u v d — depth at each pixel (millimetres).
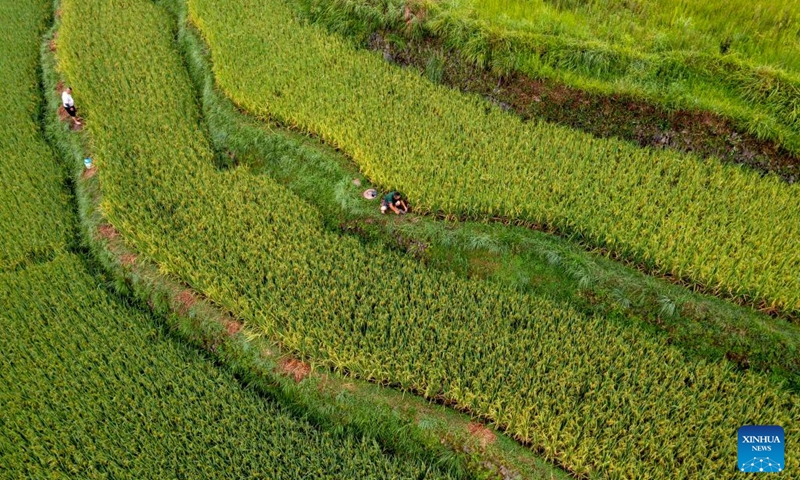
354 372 12188
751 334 11742
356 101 17531
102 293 14586
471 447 11070
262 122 17938
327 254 14141
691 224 13133
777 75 14586
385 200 14562
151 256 14727
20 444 11820
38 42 24281
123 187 16453
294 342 12453
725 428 10484
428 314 12656
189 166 16797
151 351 13172
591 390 11133
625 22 16953
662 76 15773
